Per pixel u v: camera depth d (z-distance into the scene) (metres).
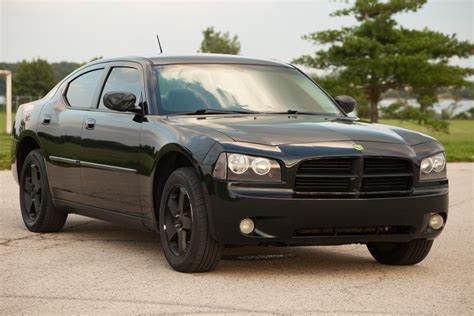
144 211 6.68
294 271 6.38
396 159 6.09
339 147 5.96
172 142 6.23
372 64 44.09
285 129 6.18
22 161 8.82
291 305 5.18
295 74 7.66
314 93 7.49
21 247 7.43
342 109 7.43
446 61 45.91
